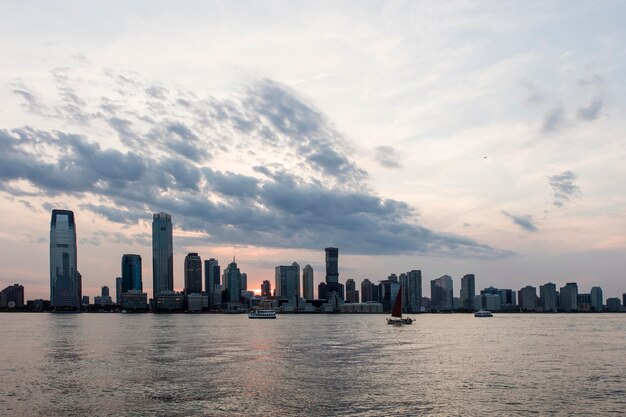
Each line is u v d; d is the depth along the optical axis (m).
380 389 104.88
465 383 111.00
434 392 101.88
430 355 162.62
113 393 101.62
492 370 129.50
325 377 118.94
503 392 101.81
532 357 157.00
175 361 147.25
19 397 98.69
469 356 159.50
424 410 88.25
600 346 192.62
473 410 88.06
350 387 106.94
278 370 129.62
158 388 106.12
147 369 131.38
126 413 87.06
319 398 96.94
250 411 87.94
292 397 97.81
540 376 120.00
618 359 151.50
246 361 147.12
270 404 92.56
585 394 99.75
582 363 142.25
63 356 161.00
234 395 99.56
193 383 111.44
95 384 110.75
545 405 91.44
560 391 102.56
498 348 185.50
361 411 87.75
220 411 87.94
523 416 84.69
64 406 91.69
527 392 101.81
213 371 127.88
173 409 89.31
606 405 91.38
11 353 170.75
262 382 112.56
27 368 134.38
